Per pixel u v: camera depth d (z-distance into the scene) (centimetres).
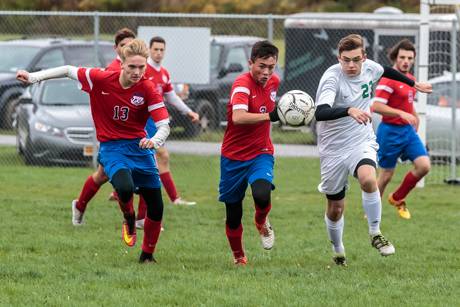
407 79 2089
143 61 1888
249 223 2714
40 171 3991
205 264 2047
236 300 1658
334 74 1950
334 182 1995
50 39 5700
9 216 2742
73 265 2003
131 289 1756
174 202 3066
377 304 1650
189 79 4125
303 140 4972
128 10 8550
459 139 4197
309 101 1912
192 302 1650
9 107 5134
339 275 1920
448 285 1827
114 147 1983
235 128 1967
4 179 3706
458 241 2419
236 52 5134
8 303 1627
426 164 2759
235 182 2000
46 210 2878
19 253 2138
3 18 8169
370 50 5109
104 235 2433
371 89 1997
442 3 3559
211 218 2805
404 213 2862
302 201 3269
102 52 5300
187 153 4578
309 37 5197
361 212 2983
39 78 1938
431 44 4412
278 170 4200
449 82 4247
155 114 1941
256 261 2102
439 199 3359
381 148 2769
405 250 2278
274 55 1916
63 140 4116
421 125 3594
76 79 1958
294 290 1755
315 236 2488
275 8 8519
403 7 8350
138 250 2216
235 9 8481
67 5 8425
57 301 1641
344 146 1967
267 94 1967
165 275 1895
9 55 5334
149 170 2005
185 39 4119
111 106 1955
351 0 8575
